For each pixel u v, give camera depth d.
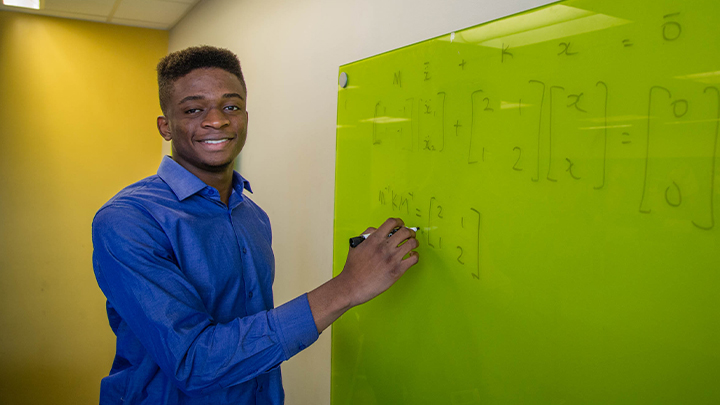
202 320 0.79
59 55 3.02
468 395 0.89
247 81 2.19
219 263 0.98
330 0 1.53
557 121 0.74
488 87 0.85
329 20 1.53
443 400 0.94
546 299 0.75
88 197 3.13
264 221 1.28
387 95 1.10
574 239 0.71
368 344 1.16
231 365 0.74
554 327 0.74
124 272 0.78
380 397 1.12
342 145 1.27
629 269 0.65
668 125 0.61
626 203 0.65
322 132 1.56
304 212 1.66
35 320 2.97
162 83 0.99
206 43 2.68
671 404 0.61
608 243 0.67
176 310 0.76
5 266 2.90
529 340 0.78
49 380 3.00
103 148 3.17
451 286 0.93
